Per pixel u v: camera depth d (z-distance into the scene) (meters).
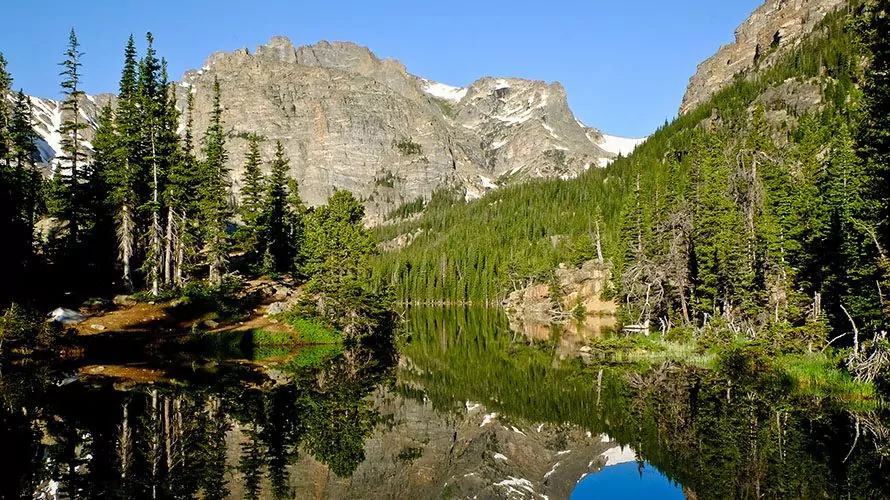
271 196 64.38
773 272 43.56
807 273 38.81
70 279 44.62
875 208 26.92
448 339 62.19
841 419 22.91
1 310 33.25
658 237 55.16
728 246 43.00
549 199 187.12
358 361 42.91
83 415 22.19
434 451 22.52
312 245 58.69
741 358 35.50
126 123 45.03
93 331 36.72
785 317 39.09
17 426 20.61
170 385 28.48
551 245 121.00
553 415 27.98
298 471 17.72
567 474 19.38
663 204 60.94
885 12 22.30
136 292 45.12
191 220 49.81
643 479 17.72
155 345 37.94
